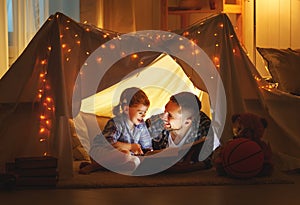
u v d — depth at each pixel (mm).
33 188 3818
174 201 3459
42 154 4148
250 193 3633
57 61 4199
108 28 5500
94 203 3434
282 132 4461
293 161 4312
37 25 5289
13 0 5258
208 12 5527
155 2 5750
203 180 3908
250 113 4227
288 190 3711
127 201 3463
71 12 5402
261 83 4516
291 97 4484
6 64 5195
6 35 5191
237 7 5555
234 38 4434
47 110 4180
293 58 4965
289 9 5723
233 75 4379
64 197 3586
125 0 5504
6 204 3465
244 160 3934
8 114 4180
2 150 4160
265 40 5727
